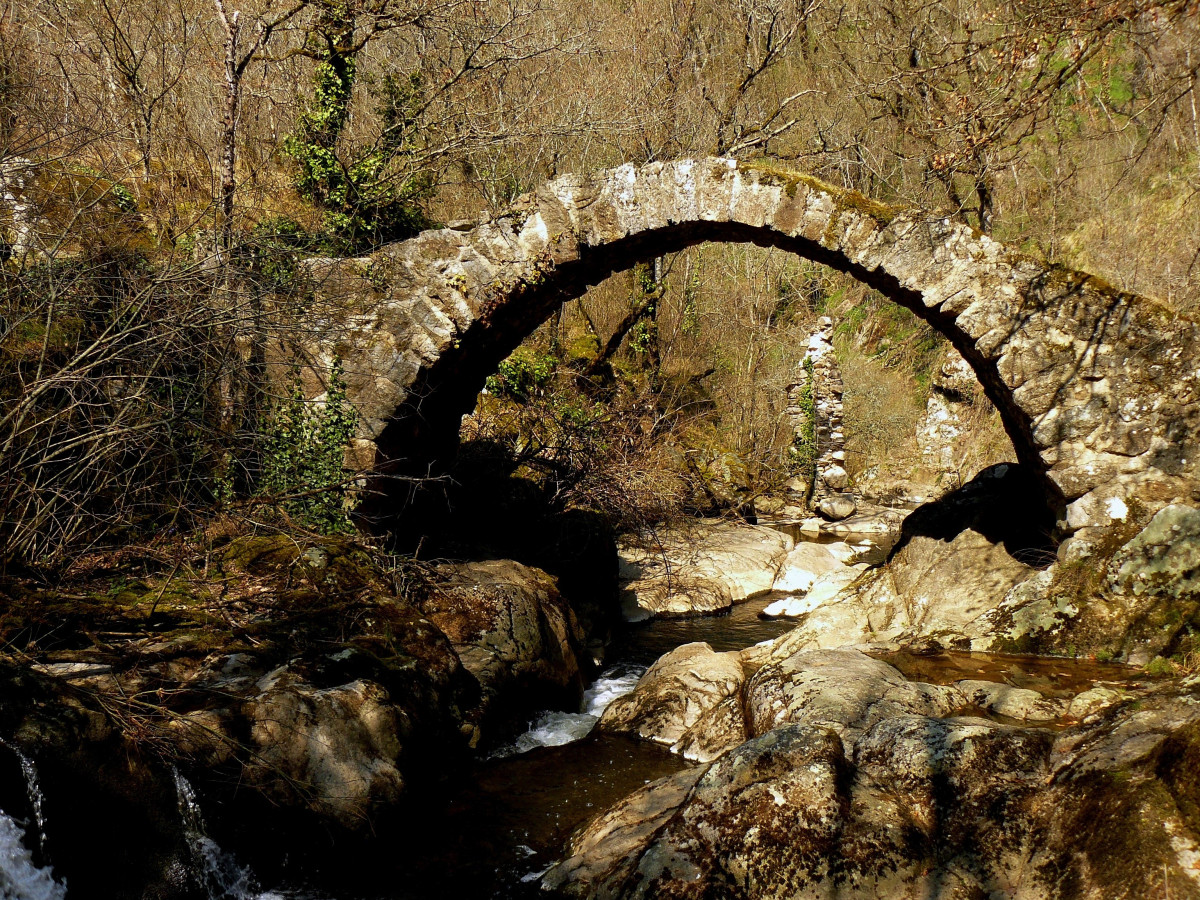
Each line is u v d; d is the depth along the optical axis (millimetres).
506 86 15641
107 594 5680
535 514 10688
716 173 7523
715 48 18828
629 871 3805
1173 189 15234
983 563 7672
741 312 23328
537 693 7176
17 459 5859
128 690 4562
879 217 7160
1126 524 6742
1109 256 15164
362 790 4820
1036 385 6949
